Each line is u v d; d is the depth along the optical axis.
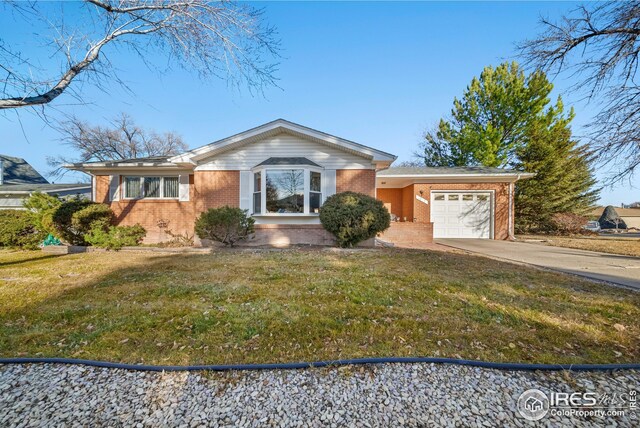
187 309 3.74
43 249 9.57
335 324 3.25
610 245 11.02
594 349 2.72
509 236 13.51
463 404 2.00
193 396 2.08
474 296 4.29
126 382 2.23
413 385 2.19
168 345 2.80
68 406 1.98
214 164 10.21
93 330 3.14
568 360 2.52
